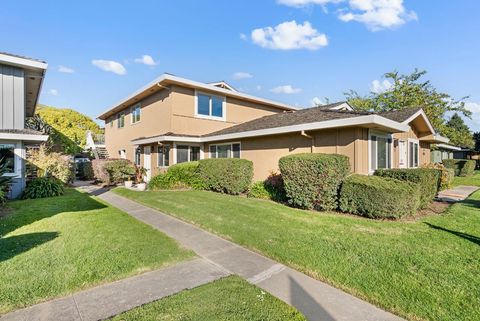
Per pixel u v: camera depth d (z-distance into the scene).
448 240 4.86
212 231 5.57
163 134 13.23
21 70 9.67
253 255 4.32
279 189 9.41
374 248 4.46
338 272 3.63
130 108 17.89
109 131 22.03
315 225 5.86
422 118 12.36
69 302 2.88
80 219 6.36
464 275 3.54
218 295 3.00
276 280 3.48
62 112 28.23
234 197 9.72
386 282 3.36
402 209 6.38
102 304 2.84
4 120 9.30
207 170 11.64
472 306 2.84
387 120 8.19
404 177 7.79
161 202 8.59
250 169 10.84
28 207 7.82
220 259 4.14
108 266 3.72
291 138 10.39
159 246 4.56
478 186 14.30
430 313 2.73
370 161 9.00
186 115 13.84
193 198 9.30
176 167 12.23
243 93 15.85
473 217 6.64
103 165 14.21
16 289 3.09
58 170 13.11
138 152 16.80
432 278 3.46
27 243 4.62
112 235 5.11
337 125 8.27
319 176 7.31
